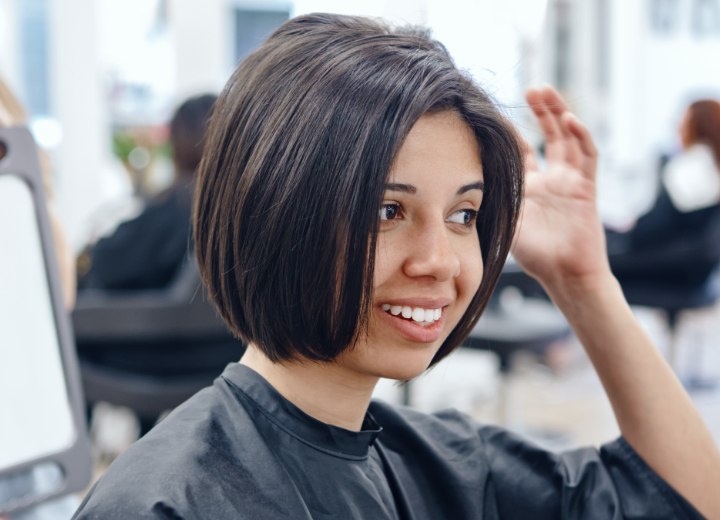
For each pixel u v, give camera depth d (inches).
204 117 90.5
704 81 237.6
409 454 33.4
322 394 28.1
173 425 26.5
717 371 164.7
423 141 25.1
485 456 35.1
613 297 36.3
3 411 37.6
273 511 25.6
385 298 25.7
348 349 26.2
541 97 37.1
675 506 34.3
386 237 25.3
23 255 38.4
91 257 94.0
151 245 90.5
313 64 25.1
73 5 165.0
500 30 100.0
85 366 89.7
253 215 25.0
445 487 33.2
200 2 172.7
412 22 29.8
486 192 28.1
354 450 28.7
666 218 138.5
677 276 140.8
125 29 170.1
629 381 35.7
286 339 25.9
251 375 28.2
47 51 166.1
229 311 27.4
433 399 142.0
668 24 232.7
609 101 231.3
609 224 158.9
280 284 25.0
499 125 26.7
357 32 26.1
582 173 36.8
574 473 35.2
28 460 37.9
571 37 221.3
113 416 131.6
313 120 24.4
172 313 85.5
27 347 38.5
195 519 24.2
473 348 113.1
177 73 173.3
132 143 144.8
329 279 24.4
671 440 35.0
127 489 24.1
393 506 30.5
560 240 36.5
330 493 27.6
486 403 142.5
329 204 24.0
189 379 88.9
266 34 29.5
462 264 27.1
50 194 55.5
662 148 234.7
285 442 27.4
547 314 119.0
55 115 167.8
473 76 26.9
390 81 24.5
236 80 27.0
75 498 46.8
